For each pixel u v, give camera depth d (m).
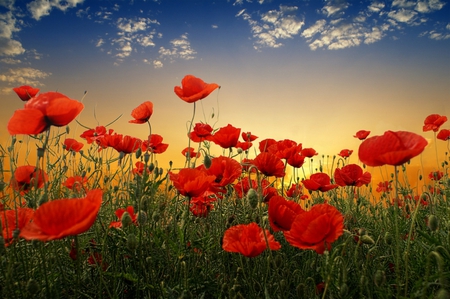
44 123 0.33
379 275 0.34
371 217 0.77
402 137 0.31
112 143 0.62
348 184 0.61
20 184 0.46
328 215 0.34
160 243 0.48
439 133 0.93
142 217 0.42
